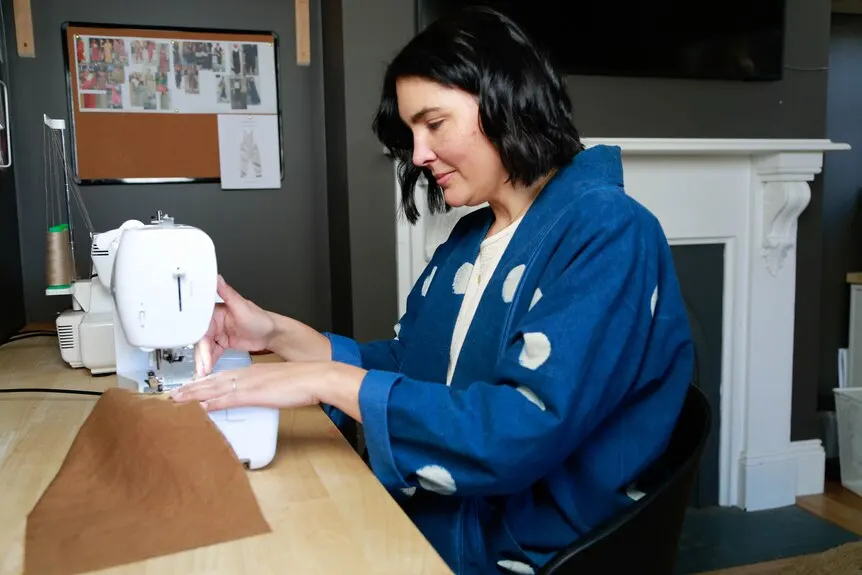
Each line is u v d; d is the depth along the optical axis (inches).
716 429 94.3
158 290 35.4
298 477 30.7
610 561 31.0
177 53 81.7
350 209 79.0
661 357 34.2
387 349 48.0
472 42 35.3
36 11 77.5
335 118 82.4
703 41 86.1
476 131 36.3
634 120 86.7
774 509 94.7
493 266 40.3
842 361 109.0
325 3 84.4
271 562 23.2
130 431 30.1
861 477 99.1
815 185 93.6
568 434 30.0
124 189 82.0
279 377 32.5
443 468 30.4
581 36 82.0
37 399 44.4
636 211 34.7
